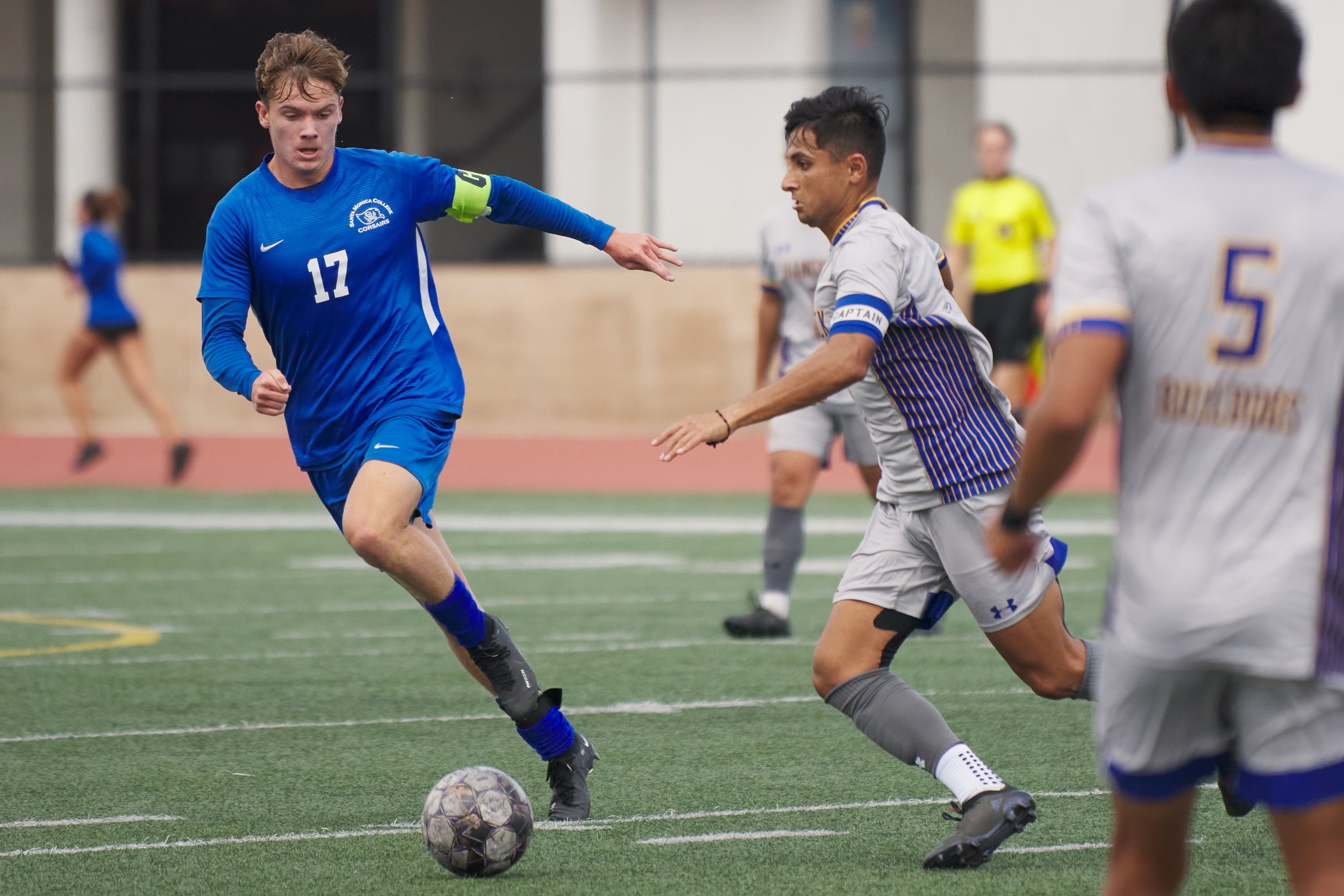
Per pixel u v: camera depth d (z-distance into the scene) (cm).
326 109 1778
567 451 7162
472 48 8712
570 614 3366
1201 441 1030
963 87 7681
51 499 5716
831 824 1762
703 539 4684
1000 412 1631
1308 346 1017
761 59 7806
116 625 3288
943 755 1584
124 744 2214
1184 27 1068
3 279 7994
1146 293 1031
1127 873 1129
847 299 1557
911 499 1620
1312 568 1019
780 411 1515
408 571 1689
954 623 3244
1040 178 7631
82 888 1541
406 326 1823
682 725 2305
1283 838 1060
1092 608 3369
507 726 2330
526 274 7812
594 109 7912
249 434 7894
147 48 8275
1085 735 2200
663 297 7719
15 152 8388
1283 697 1034
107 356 7975
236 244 1797
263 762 2098
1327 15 7000
